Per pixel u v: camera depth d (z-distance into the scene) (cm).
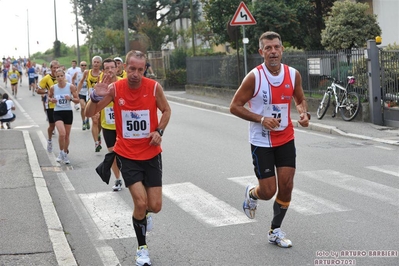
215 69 2611
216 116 2023
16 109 2897
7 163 1189
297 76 652
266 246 673
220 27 2470
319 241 682
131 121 620
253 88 642
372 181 978
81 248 700
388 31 2336
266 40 638
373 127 1551
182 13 5053
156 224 782
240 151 1314
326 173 1051
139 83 622
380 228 721
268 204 861
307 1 2400
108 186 1024
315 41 2447
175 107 2386
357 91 1688
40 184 987
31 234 707
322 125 1602
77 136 1656
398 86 1536
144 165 627
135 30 5203
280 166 651
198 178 1054
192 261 636
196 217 807
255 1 2352
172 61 3431
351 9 2053
